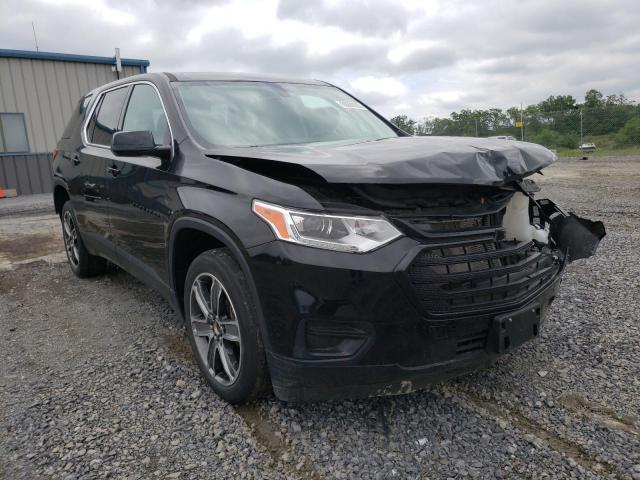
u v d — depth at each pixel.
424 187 2.42
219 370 2.96
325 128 3.78
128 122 4.11
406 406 2.80
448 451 2.41
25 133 15.16
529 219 3.27
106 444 2.52
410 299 2.29
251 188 2.55
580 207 9.08
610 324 3.80
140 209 3.55
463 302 2.41
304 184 2.45
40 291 5.09
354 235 2.29
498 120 28.28
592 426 2.58
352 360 2.33
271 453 2.45
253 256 2.45
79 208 4.88
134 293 4.93
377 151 2.68
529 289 2.67
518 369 3.18
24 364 3.46
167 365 3.36
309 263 2.29
